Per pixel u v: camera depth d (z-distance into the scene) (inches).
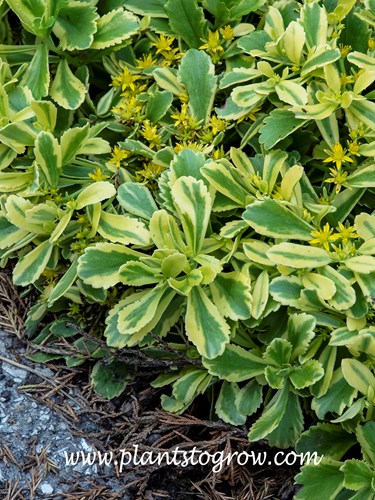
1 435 15.4
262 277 14.2
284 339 13.8
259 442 15.3
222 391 15.0
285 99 14.9
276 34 16.0
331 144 15.2
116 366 15.9
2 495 14.9
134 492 15.2
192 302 13.9
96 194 14.5
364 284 13.7
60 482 15.1
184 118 15.9
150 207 14.8
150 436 15.6
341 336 13.5
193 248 14.2
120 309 14.5
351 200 15.0
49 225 14.9
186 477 15.4
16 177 15.3
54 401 15.9
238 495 15.3
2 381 16.0
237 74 15.8
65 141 15.0
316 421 15.1
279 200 14.4
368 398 13.4
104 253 14.0
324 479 13.6
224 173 14.6
